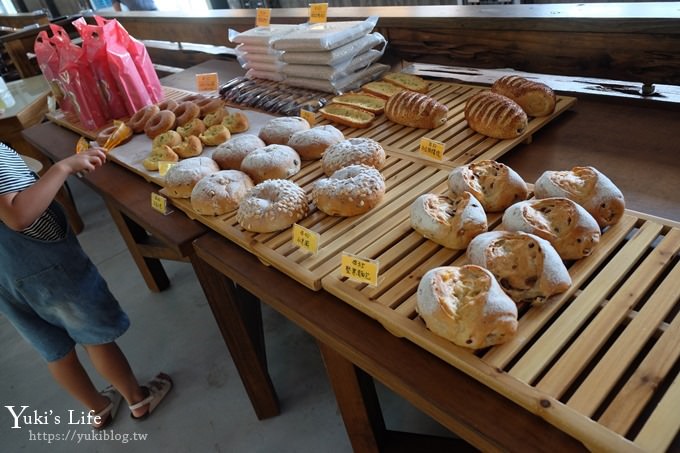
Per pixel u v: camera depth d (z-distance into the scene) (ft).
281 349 6.32
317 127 4.60
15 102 9.05
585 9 4.52
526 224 2.70
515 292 2.45
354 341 2.63
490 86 5.08
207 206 3.82
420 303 2.44
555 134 4.21
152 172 4.85
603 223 2.82
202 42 9.02
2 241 4.14
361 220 3.40
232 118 5.25
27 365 6.95
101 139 5.73
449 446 3.98
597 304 2.39
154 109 5.79
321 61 5.48
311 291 3.05
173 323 7.12
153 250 6.90
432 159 3.99
